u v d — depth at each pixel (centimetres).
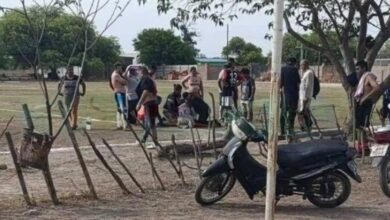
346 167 877
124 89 1836
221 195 892
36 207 852
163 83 6306
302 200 944
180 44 10175
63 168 1159
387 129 953
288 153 865
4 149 1391
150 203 900
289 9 1416
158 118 1938
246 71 2027
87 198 908
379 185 1042
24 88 4859
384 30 1560
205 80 7819
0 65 8156
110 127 1925
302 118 1636
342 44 1595
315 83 1669
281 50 516
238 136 863
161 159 1257
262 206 894
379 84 1280
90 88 5088
